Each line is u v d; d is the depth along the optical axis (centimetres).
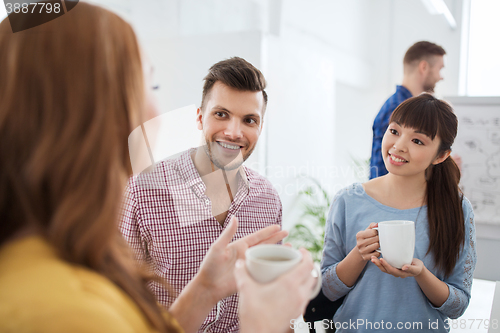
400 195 113
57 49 36
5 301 30
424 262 107
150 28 250
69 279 33
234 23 288
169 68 245
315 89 353
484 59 383
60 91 35
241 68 108
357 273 105
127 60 40
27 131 35
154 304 42
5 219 37
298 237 315
